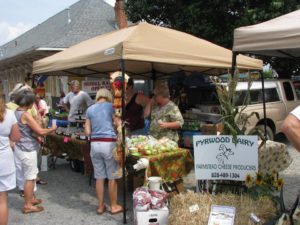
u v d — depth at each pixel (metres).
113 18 20.55
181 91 9.19
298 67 13.31
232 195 4.33
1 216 4.37
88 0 21.70
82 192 6.68
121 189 6.57
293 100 10.61
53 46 16.61
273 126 10.04
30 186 5.63
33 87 8.32
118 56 5.12
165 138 5.58
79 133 7.43
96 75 9.64
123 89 5.08
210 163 4.54
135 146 5.37
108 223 5.12
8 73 27.19
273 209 4.14
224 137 4.48
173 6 13.04
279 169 5.59
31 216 5.53
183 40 6.11
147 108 6.57
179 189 5.55
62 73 9.05
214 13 12.13
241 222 3.89
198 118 8.68
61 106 10.70
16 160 5.60
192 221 4.01
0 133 4.28
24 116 5.41
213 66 6.18
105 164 5.37
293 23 4.70
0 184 4.31
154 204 4.48
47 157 8.53
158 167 5.12
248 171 4.41
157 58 5.45
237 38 5.04
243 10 11.91
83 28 19.03
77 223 5.17
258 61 6.95
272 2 11.57
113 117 5.29
